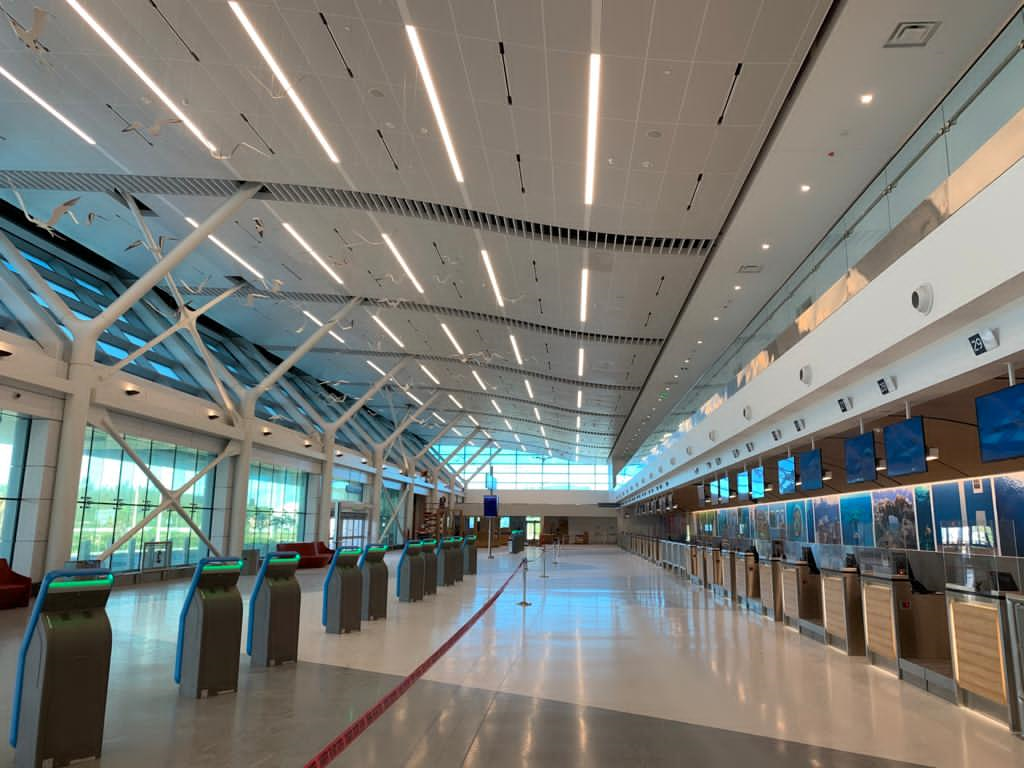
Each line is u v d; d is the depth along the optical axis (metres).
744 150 11.02
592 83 9.62
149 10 9.13
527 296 20.14
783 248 14.40
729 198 12.73
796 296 12.38
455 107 10.63
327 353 29.39
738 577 13.95
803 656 8.20
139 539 18.02
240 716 5.09
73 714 4.06
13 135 12.66
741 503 23.00
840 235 10.31
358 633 9.29
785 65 8.82
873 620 7.71
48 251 18.45
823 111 9.52
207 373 21.16
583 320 21.81
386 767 4.11
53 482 14.05
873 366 8.92
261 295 21.70
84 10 9.23
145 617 10.61
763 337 14.47
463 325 24.33
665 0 7.92
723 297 17.59
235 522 21.33
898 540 13.51
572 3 8.07
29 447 13.93
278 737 4.58
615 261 16.30
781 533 19.86
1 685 6.00
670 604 13.75
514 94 10.09
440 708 5.51
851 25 7.83
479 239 16.23
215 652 5.77
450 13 8.50
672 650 8.46
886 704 5.90
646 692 6.21
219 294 21.95
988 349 6.62
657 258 15.81
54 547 13.79
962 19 7.66
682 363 25.33
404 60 9.57
